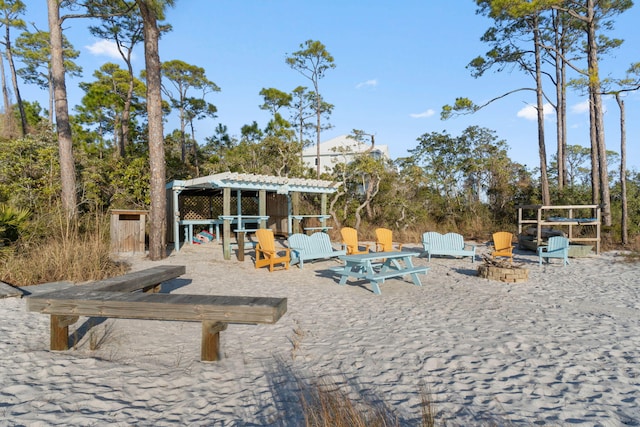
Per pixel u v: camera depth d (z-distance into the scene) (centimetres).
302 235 1003
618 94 1356
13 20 2666
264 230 956
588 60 1468
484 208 2027
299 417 269
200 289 720
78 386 318
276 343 427
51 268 741
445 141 2433
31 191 1379
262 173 2200
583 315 538
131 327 475
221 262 1050
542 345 417
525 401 293
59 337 392
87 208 1489
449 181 2194
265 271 918
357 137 2059
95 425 261
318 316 538
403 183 2036
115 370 350
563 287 731
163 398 302
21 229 844
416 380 332
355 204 1969
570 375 341
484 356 386
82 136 2194
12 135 2339
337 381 330
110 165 1720
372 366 363
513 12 1386
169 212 1491
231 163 2308
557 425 257
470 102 1733
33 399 295
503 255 1016
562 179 1906
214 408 286
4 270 702
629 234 1454
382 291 697
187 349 405
